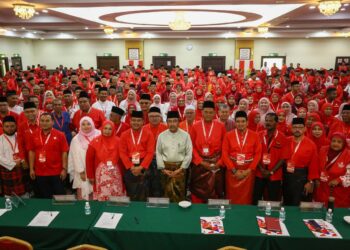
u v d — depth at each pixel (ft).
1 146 13.97
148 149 13.35
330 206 10.11
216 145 14.14
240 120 13.34
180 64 74.13
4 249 8.13
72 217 9.94
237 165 13.50
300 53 71.20
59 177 13.99
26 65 72.08
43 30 64.13
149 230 9.12
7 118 13.94
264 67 67.62
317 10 38.91
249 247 8.89
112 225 9.42
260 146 13.43
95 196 13.20
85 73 54.95
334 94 23.65
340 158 12.03
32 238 9.37
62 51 74.90
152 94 32.42
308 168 13.16
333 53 70.38
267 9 33.12
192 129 14.57
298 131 13.05
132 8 32.86
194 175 14.19
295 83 26.14
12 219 9.78
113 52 74.28
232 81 43.09
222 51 72.79
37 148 13.56
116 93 27.45
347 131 16.85
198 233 8.96
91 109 18.56
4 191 14.40
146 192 13.42
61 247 9.34
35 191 14.47
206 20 45.73
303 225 9.48
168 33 66.80
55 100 18.01
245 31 61.62
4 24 46.42
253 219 9.86
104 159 12.89
